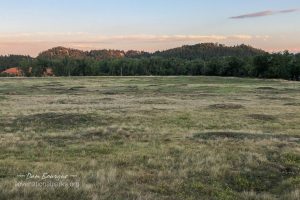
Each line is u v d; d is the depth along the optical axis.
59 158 19.47
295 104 58.06
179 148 22.30
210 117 40.59
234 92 86.56
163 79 138.25
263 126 35.16
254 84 114.19
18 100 63.62
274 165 18.25
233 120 38.69
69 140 25.19
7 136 26.56
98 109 46.22
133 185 14.46
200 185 14.77
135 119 37.53
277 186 15.24
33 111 43.06
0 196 11.96
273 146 23.03
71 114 37.94
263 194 13.88
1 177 15.20
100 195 12.67
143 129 30.58
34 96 73.88
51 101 61.94
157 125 34.34
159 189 14.17
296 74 149.62
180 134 28.05
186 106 52.22
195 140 25.33
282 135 27.80
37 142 24.05
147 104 56.12
